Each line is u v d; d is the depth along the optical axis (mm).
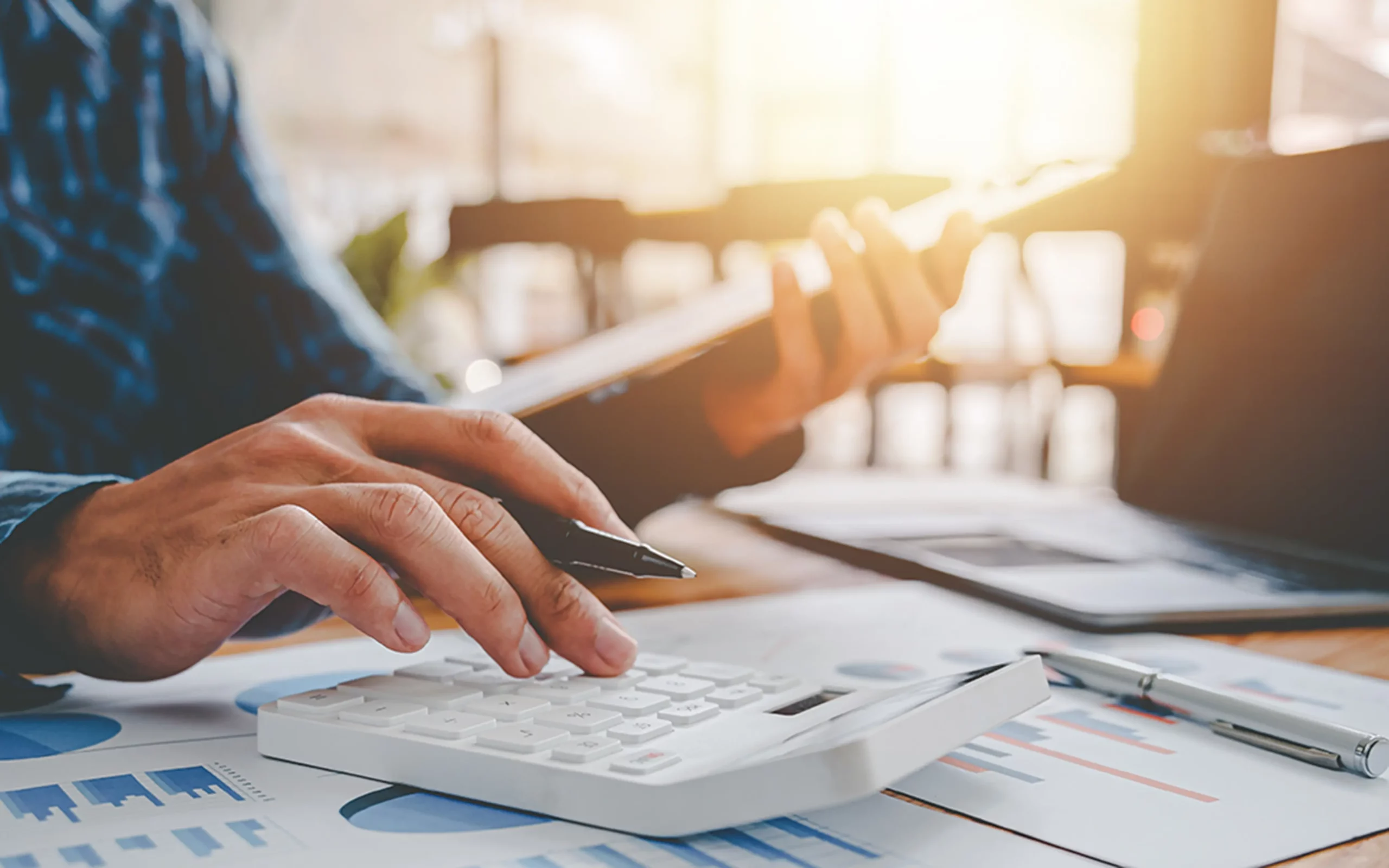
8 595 419
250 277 781
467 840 270
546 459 435
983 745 352
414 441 443
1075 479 2492
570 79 5098
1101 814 291
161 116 767
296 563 370
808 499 991
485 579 375
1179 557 694
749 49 5172
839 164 4945
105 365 712
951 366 2436
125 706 406
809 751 267
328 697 352
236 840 269
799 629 537
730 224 1470
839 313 675
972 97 3535
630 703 342
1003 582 615
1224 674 456
